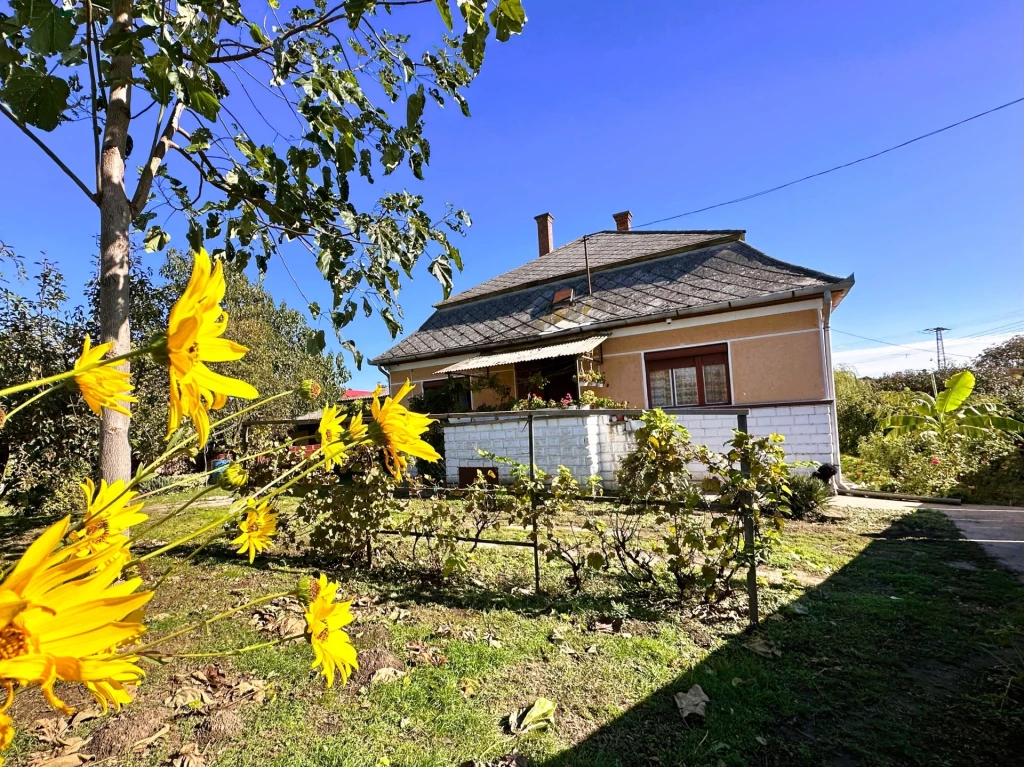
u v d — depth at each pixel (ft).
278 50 7.54
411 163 10.50
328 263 9.55
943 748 6.61
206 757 6.39
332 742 6.73
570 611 11.12
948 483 26.27
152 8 6.08
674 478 11.58
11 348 17.17
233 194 9.94
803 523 20.03
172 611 11.02
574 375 35.19
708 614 10.89
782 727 7.09
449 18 6.62
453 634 9.93
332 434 4.73
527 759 6.46
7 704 1.36
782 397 29.04
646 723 7.20
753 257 33.86
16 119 6.08
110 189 9.64
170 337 2.04
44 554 1.54
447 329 46.80
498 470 30.50
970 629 9.95
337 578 13.52
